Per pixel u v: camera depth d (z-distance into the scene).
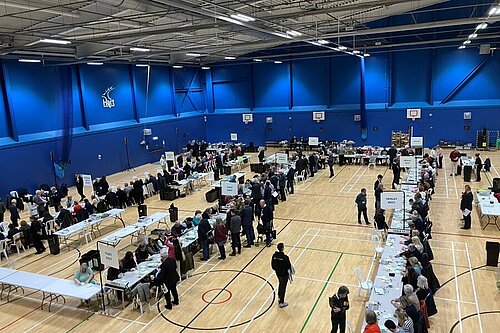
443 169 25.53
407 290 8.07
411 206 14.36
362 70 32.09
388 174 24.95
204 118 40.00
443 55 30.64
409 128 32.12
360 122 33.47
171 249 12.00
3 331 10.16
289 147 35.31
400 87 32.34
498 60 29.39
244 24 14.33
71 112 26.00
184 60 35.41
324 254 13.69
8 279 11.70
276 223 17.12
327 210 18.56
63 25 16.88
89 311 10.95
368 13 26.88
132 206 21.25
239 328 9.70
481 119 30.22
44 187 24.08
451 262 12.58
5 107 22.61
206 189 24.34
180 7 10.84
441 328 9.21
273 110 36.84
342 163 28.70
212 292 11.53
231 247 14.86
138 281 10.87
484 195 17.08
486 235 14.62
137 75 32.06
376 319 7.42
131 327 10.02
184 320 10.19
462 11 28.58
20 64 23.19
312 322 9.77
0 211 18.92
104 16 16.55
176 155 35.91
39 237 15.45
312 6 20.38
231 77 38.53
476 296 10.55
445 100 31.16
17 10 15.21
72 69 26.31
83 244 16.19
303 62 35.16
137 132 31.59
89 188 26.02
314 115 35.00
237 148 31.75
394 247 11.45
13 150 22.55
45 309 11.20
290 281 11.16
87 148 27.19
